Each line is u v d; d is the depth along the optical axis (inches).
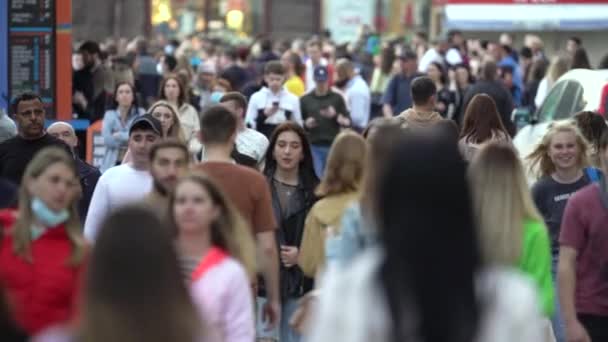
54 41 1635.1
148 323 482.9
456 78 2198.6
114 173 954.1
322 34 4003.4
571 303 826.2
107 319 482.3
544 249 723.4
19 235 676.7
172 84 1578.5
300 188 997.2
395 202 450.3
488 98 1146.0
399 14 4291.3
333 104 1774.1
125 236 487.5
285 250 958.4
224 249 694.5
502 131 1145.4
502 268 472.1
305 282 956.0
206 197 673.6
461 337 443.8
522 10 3211.1
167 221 677.3
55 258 676.7
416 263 445.7
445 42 2930.6
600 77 1536.7
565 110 1563.7
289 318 958.4
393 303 446.9
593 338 838.5
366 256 462.9
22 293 673.0
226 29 4510.3
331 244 738.2
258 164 1159.0
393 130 625.6
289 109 1686.8
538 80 2456.9
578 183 989.8
